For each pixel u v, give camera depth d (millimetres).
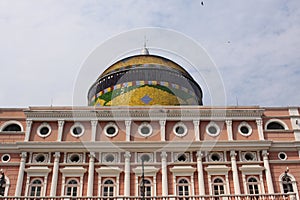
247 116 40750
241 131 40250
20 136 39719
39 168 37406
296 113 42156
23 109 41562
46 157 38375
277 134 40562
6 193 36594
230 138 39219
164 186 36094
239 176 37719
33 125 40062
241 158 38625
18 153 38719
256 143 38750
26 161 38094
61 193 36500
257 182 37469
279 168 38469
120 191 36406
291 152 39531
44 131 39938
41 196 34281
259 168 37781
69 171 37312
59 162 38094
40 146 38188
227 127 39938
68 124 40094
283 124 41375
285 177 35750
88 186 36500
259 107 41688
